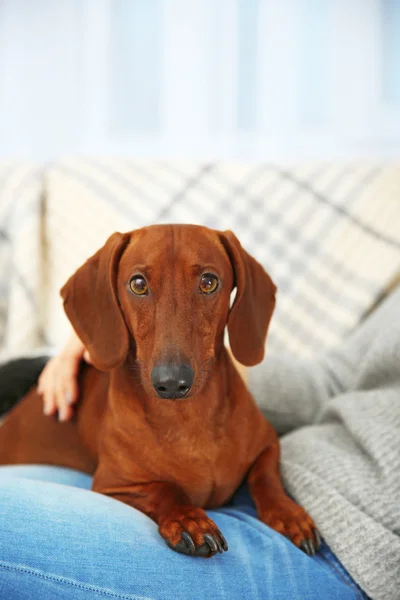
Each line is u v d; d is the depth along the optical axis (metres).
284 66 3.15
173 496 1.29
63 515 1.10
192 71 3.20
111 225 2.55
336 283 2.41
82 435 1.66
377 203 2.49
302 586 1.15
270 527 1.29
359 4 3.09
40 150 3.31
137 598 1.05
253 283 1.42
